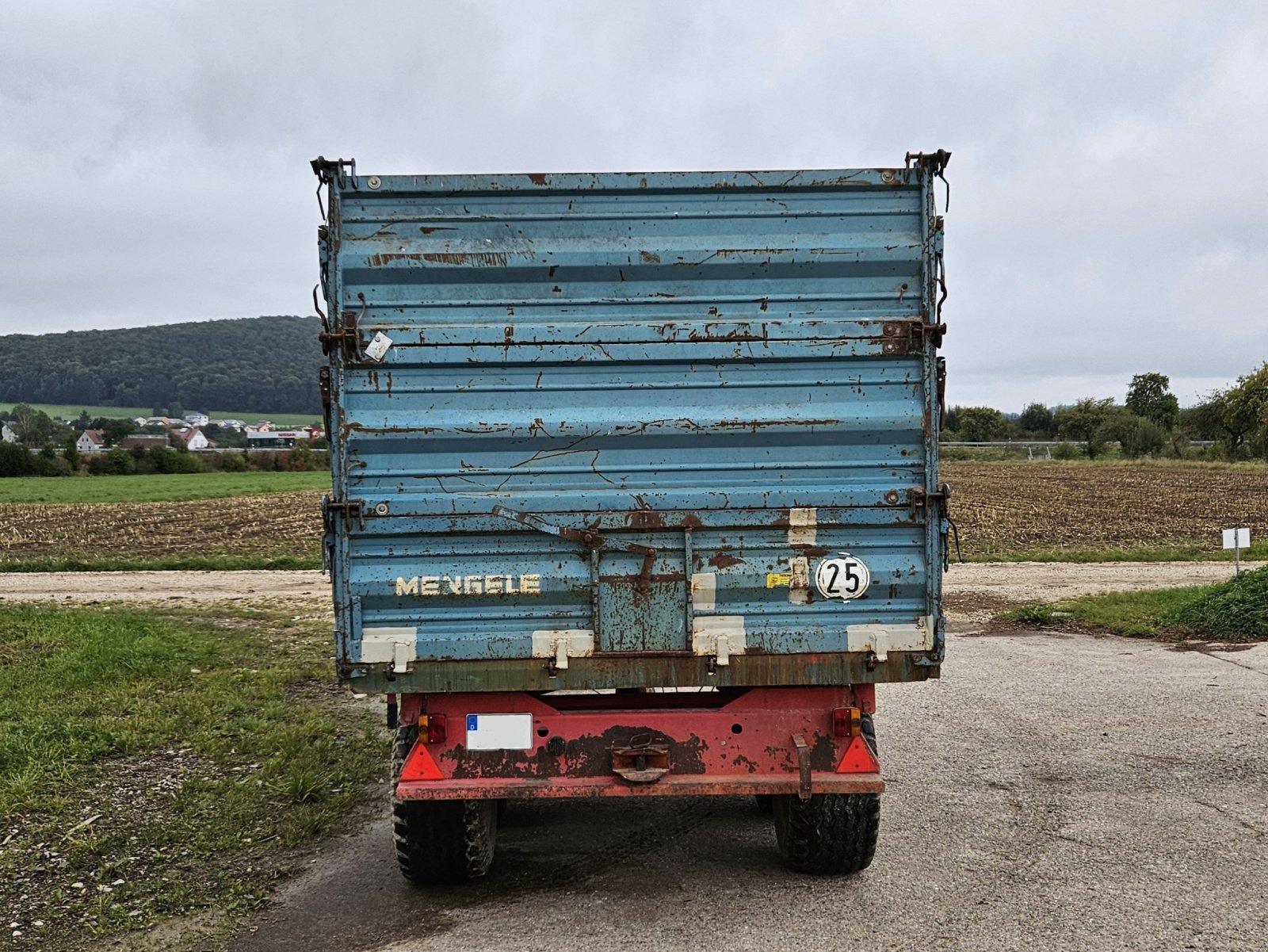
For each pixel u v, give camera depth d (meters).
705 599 5.11
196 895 5.59
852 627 5.13
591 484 5.13
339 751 8.45
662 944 4.86
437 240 5.12
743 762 5.22
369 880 5.83
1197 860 5.88
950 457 81.75
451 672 5.08
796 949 4.79
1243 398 65.19
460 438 5.08
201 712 9.45
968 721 9.37
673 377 5.15
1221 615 13.86
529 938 4.96
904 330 5.12
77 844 6.24
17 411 128.75
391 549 5.05
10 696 9.90
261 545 30.38
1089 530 30.03
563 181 5.10
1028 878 5.63
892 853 6.08
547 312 5.16
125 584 21.52
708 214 5.17
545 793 5.09
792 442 5.16
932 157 5.12
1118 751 8.30
